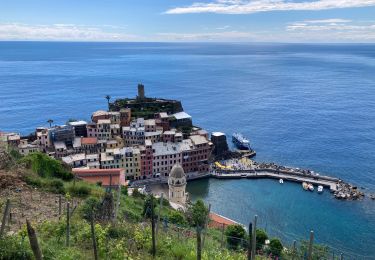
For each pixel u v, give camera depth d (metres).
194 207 100.88
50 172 82.81
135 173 172.12
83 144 176.62
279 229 129.38
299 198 155.00
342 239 123.19
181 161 180.50
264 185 169.12
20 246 36.28
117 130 194.50
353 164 196.38
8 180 63.78
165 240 49.47
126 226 53.38
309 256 40.91
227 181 174.25
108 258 41.31
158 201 108.25
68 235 43.00
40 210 54.53
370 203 150.00
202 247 51.53
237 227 84.44
